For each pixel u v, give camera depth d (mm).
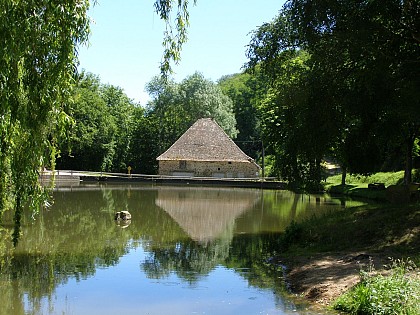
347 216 18078
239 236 19594
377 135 20344
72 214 25312
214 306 9820
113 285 11609
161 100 70688
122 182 53250
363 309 8477
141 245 17234
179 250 16406
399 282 8492
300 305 9773
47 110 7574
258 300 10273
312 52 17922
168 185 51156
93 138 62719
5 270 13086
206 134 58719
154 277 12430
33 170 7984
